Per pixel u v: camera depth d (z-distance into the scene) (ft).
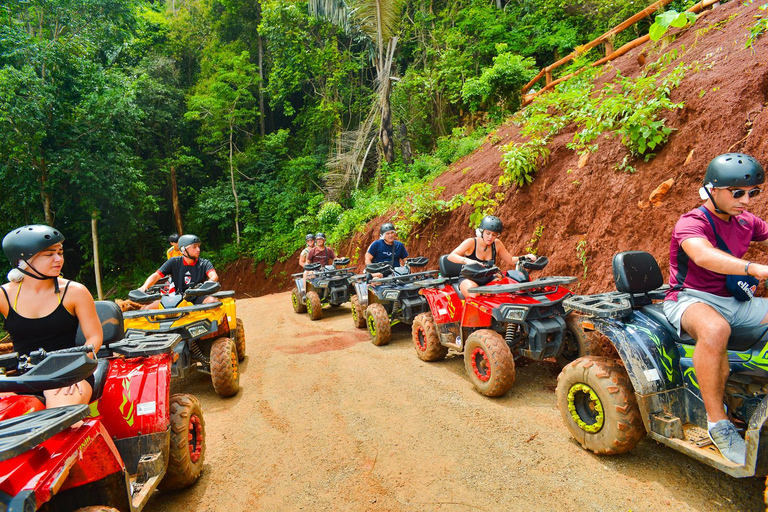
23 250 7.67
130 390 8.99
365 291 23.71
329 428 12.10
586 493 8.36
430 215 30.17
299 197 72.49
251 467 10.36
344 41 75.87
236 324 18.25
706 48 18.63
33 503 4.87
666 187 15.29
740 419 8.38
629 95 18.74
